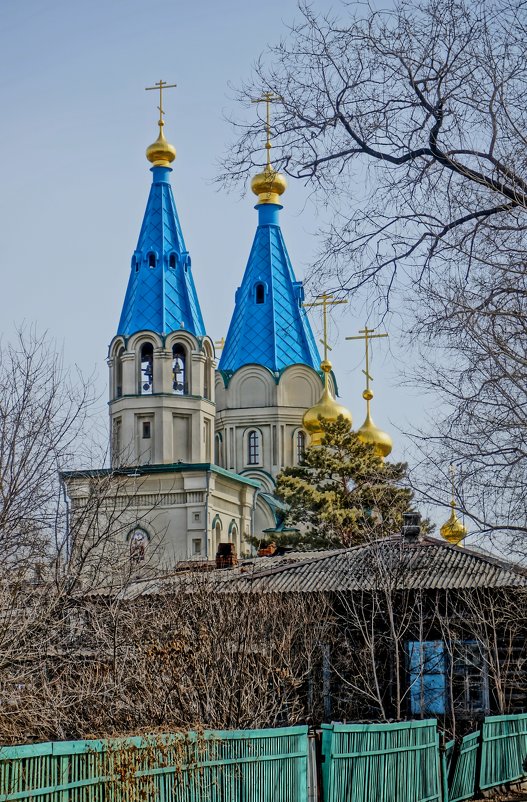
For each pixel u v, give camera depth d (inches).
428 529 1692.9
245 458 3437.5
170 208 3134.8
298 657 1381.6
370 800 829.2
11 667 855.1
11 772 543.8
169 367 2992.1
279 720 1186.0
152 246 3088.1
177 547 2847.0
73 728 829.8
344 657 1440.7
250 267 3548.2
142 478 2854.3
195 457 2999.5
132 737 631.8
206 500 2864.2
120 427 2992.1
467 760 1003.9
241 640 1119.0
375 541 1529.3
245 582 1592.0
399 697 1332.4
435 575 1533.0
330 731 788.6
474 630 1422.2
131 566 1019.3
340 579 1566.2
